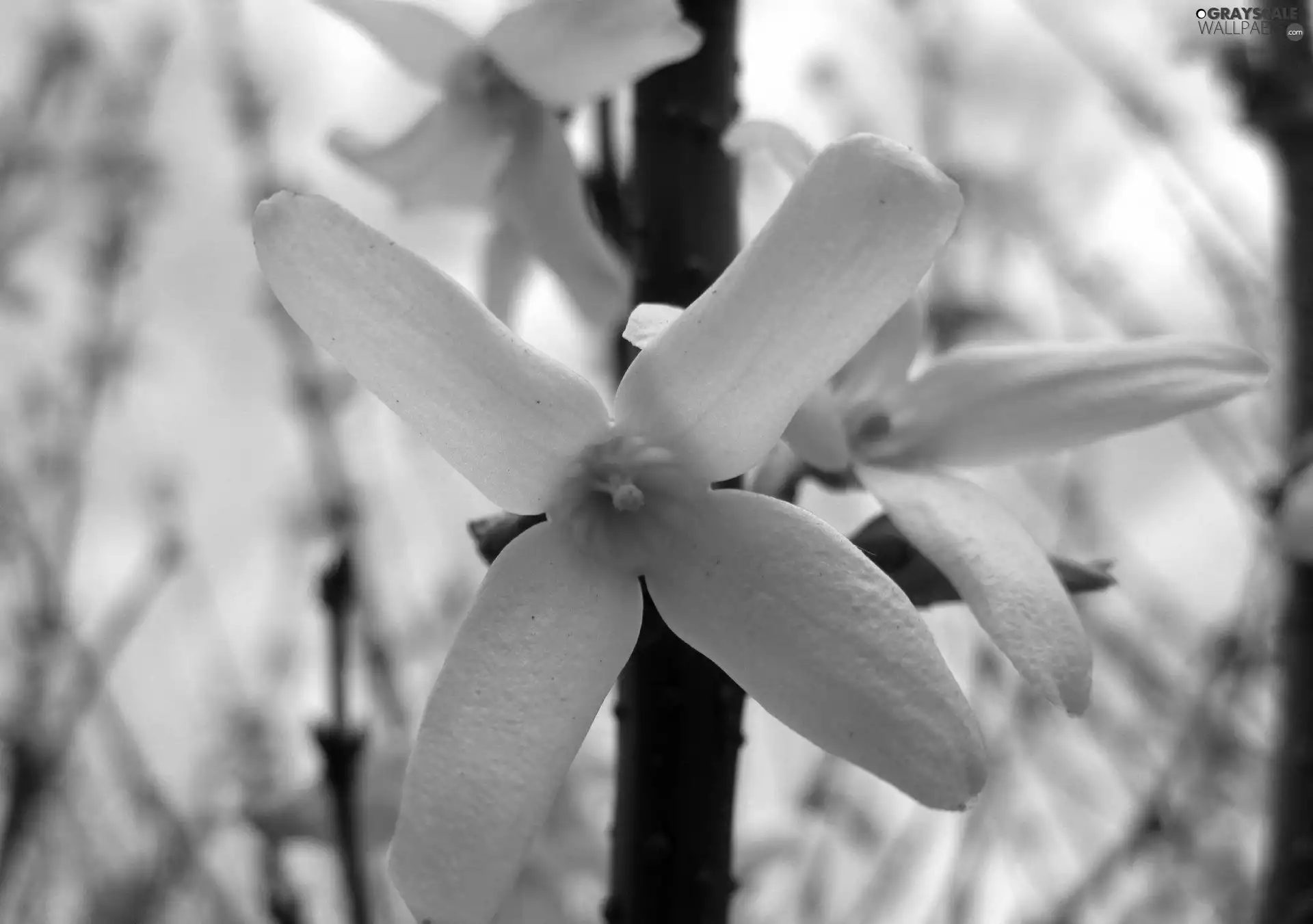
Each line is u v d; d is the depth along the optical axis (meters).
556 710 0.10
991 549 0.11
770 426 0.10
